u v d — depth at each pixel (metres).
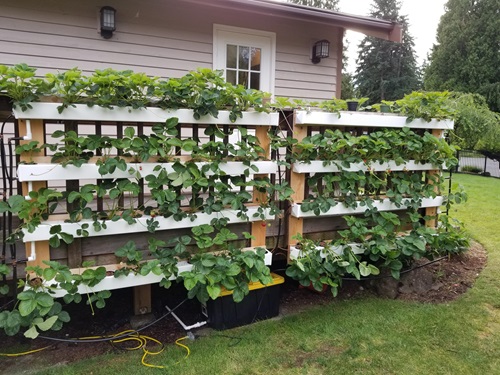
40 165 2.04
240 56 4.84
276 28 5.00
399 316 2.76
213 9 4.61
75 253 2.24
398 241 3.00
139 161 2.30
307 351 2.33
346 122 2.87
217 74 2.43
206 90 2.37
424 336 2.48
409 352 2.31
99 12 4.05
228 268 2.39
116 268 2.32
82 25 4.02
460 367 2.16
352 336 2.50
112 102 2.18
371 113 3.00
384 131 3.10
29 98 1.99
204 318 2.73
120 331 2.61
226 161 2.50
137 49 4.27
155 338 2.51
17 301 2.11
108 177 2.20
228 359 2.24
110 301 3.04
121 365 2.19
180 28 4.46
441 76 21.42
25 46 3.82
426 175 3.35
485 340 2.43
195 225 2.45
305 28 5.19
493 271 3.47
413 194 3.17
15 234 2.02
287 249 2.88
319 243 2.90
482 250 4.03
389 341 2.43
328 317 2.78
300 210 2.77
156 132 2.28
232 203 2.45
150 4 4.29
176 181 2.29
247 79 4.90
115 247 2.36
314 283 2.73
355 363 2.20
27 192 2.12
